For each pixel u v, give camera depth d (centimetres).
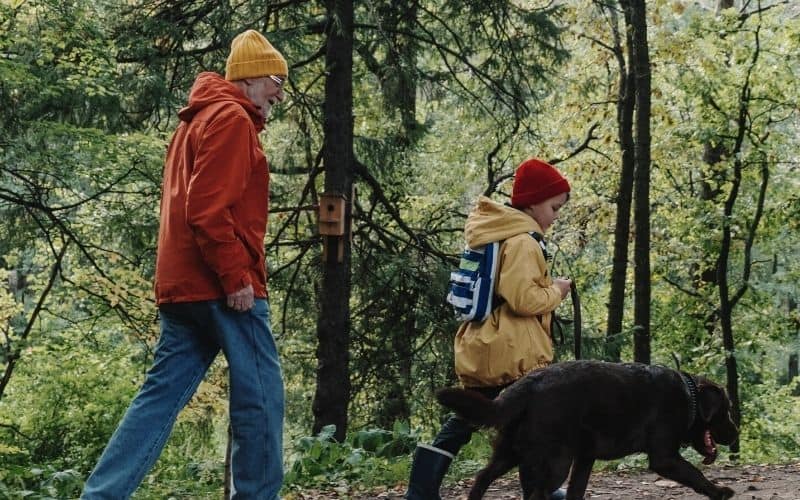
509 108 1239
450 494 601
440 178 1989
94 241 1246
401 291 1298
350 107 1167
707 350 1934
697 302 2006
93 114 1115
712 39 1733
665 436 430
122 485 363
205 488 670
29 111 1072
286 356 1434
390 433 779
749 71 1727
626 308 2077
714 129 1775
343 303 1159
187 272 372
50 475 689
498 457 422
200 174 359
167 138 1155
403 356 1321
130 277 1119
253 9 1110
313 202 1305
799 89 1753
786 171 1894
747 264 1831
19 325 1711
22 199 1107
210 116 367
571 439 408
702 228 1872
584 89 1653
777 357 2714
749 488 612
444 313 1273
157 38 1156
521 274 425
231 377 375
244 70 390
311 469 681
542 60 1293
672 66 1780
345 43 1148
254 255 377
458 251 1458
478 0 1202
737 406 1759
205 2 1161
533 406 408
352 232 1285
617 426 418
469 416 404
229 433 436
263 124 398
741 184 1938
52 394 1297
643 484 627
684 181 2030
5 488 624
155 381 378
